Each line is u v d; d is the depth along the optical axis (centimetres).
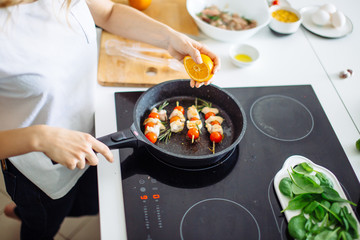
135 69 120
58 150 79
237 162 98
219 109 111
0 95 91
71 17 93
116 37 131
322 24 147
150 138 95
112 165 95
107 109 109
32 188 114
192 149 98
